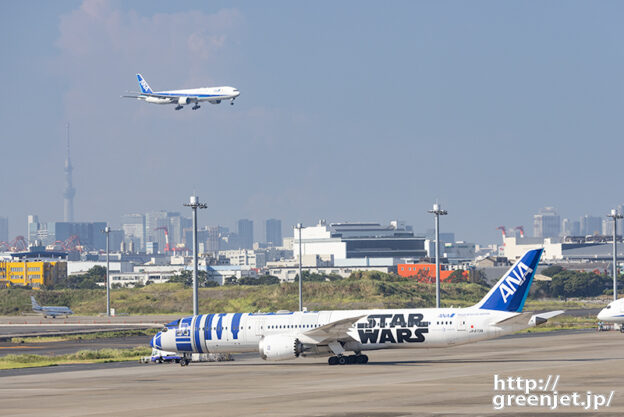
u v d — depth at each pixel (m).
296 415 162.12
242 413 167.25
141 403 189.25
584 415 154.00
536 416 153.88
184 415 166.75
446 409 165.12
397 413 161.25
